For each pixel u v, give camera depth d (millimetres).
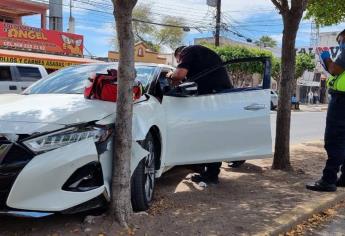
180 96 5574
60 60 22875
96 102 4527
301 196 5836
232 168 7445
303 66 42156
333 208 5777
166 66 6211
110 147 4277
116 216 4270
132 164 4500
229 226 4523
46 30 23969
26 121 3879
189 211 4934
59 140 3842
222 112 5746
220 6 32812
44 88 5359
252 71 31188
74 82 5402
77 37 25828
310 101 53031
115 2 4094
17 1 25438
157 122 5031
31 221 4312
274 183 6504
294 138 14430
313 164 8164
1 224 4227
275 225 4637
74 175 3928
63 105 4305
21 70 14734
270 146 5969
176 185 6133
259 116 5902
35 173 3689
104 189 4156
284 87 7379
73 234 4020
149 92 5344
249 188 6152
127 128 4250
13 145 3711
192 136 5613
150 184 5039
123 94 4207
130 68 4199
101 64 5926
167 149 5430
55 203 3781
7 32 21859
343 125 6070
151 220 4523
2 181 3646
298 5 7207
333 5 11484
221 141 5758
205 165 6301
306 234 4809
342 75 6051
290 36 7320
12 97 4852
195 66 5934
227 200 5488
